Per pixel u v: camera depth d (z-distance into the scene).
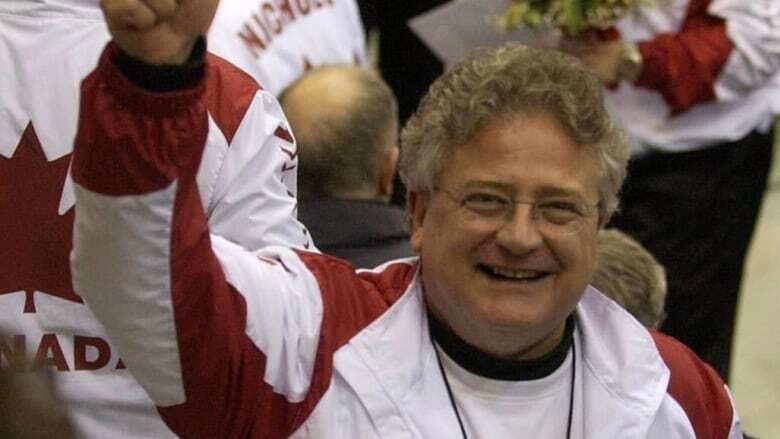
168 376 5.02
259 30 10.24
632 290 8.26
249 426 5.33
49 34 6.25
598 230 5.60
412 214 5.75
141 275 4.76
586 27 11.51
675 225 12.69
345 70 9.75
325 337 5.47
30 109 6.22
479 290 5.40
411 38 14.88
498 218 5.36
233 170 6.31
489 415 5.56
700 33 12.05
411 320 5.58
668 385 5.86
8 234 6.23
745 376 17.14
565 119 5.36
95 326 6.21
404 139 5.62
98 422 6.25
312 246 6.81
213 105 6.29
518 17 11.51
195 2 4.47
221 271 5.07
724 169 12.59
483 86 5.39
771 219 20.77
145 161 4.59
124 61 4.50
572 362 5.75
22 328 6.22
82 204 4.66
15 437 3.06
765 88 12.45
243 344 5.19
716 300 13.11
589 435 5.63
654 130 12.37
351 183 9.52
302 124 9.48
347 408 5.46
